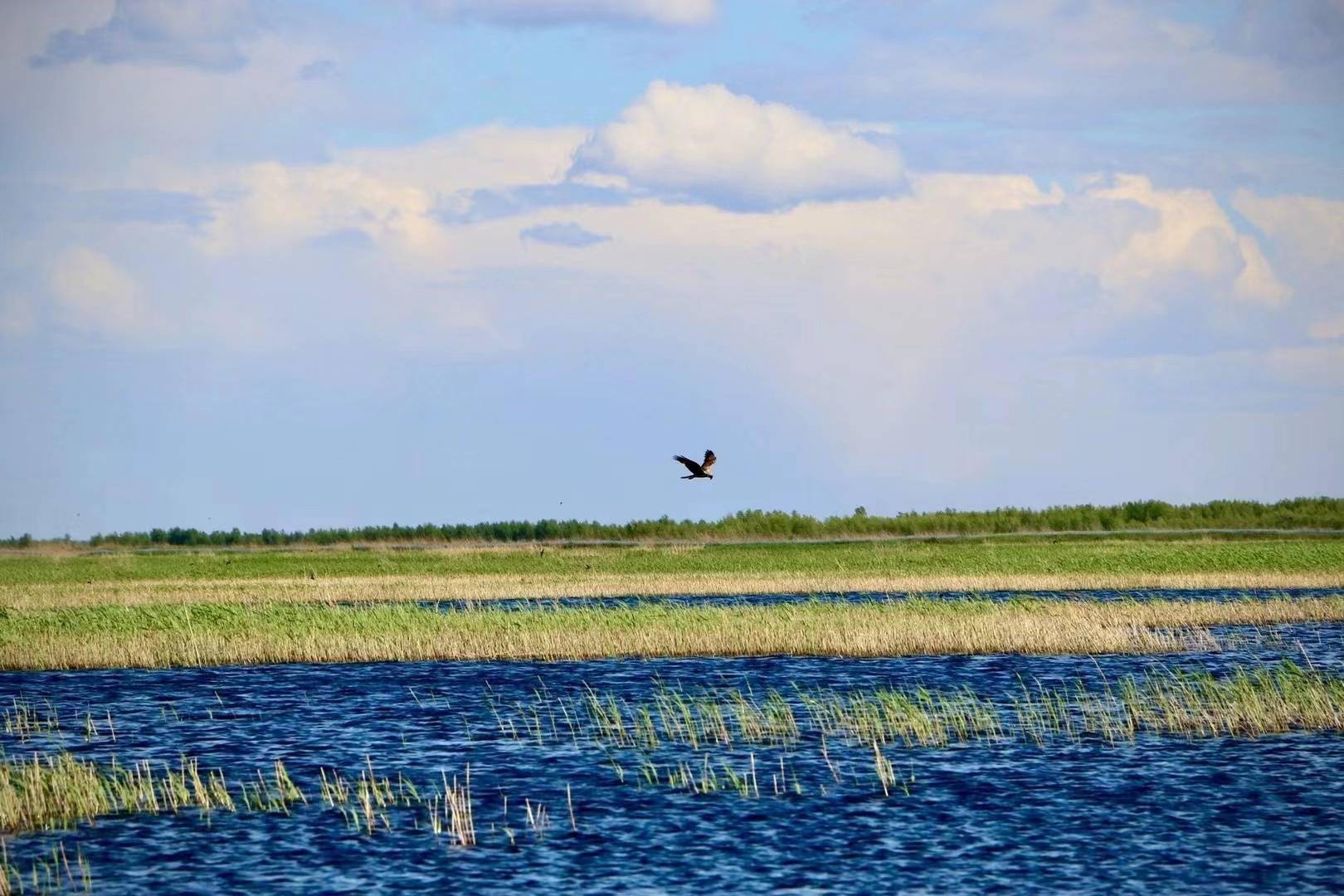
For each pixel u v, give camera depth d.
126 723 57.59
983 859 36.22
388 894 33.59
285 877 34.97
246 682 69.31
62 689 67.25
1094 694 60.69
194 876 35.00
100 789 42.34
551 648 77.94
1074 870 35.28
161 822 39.94
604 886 34.16
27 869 35.50
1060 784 44.03
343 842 37.97
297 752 51.12
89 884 34.38
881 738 51.62
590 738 53.16
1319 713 53.69
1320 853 36.66
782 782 44.78
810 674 69.88
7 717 58.97
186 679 70.25
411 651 77.56
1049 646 76.50
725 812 41.06
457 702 62.62
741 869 35.47
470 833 38.84
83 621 84.88
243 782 45.69
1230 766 46.31
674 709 59.41
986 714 55.25
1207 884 34.28
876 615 85.00
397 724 56.78
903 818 40.25
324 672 73.06
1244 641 77.69
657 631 79.88
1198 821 39.72
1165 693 60.00
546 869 35.50
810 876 34.91
